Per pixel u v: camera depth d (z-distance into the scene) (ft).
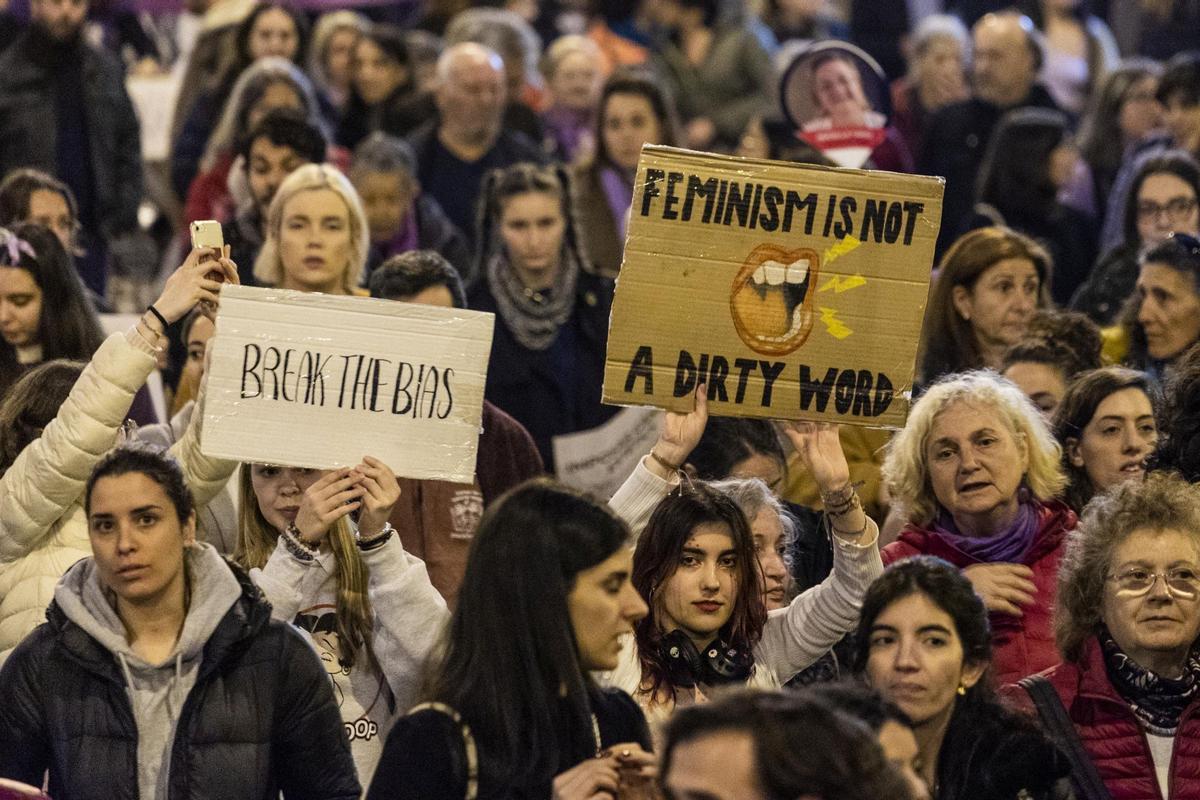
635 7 63.82
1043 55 53.57
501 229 38.99
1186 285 33.86
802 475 32.19
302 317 22.61
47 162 47.32
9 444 26.18
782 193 23.59
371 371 22.68
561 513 19.88
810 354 23.80
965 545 27.48
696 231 23.52
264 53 51.42
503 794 19.39
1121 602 23.73
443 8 62.23
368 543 23.07
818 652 24.84
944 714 21.91
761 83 61.41
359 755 24.22
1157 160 40.60
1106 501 24.59
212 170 45.65
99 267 47.39
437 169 48.21
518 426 31.53
